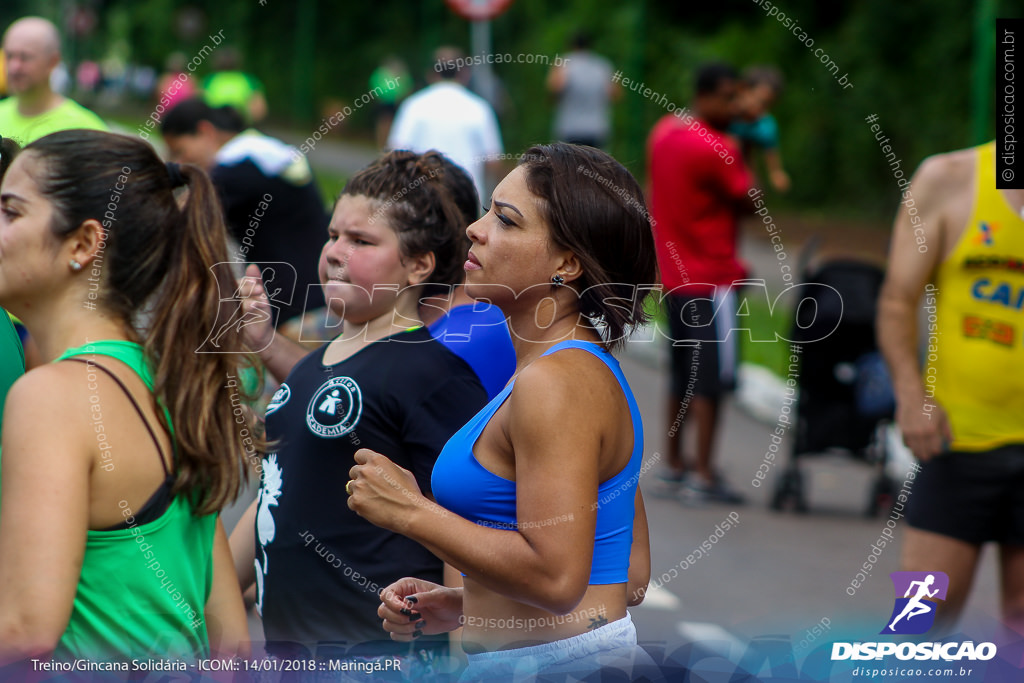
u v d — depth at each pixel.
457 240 6.40
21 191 4.89
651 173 13.93
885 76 39.47
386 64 57.56
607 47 45.81
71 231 4.87
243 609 5.47
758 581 11.59
